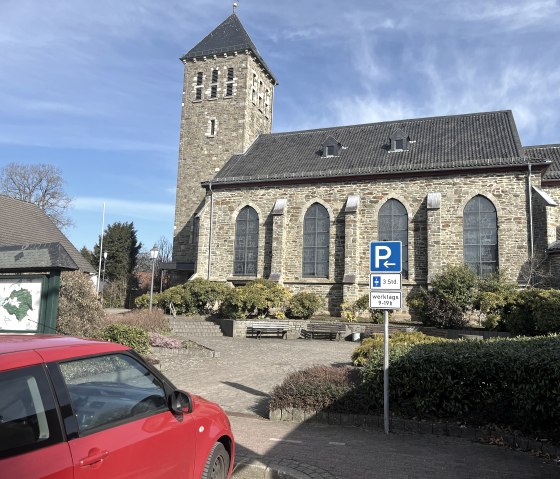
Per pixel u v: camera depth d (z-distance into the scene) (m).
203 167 34.81
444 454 5.98
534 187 22.55
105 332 12.84
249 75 35.31
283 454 5.90
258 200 27.64
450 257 23.36
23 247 9.55
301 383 7.95
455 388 7.04
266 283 24.02
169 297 23.64
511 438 6.37
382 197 25.11
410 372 7.38
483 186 23.39
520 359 6.53
